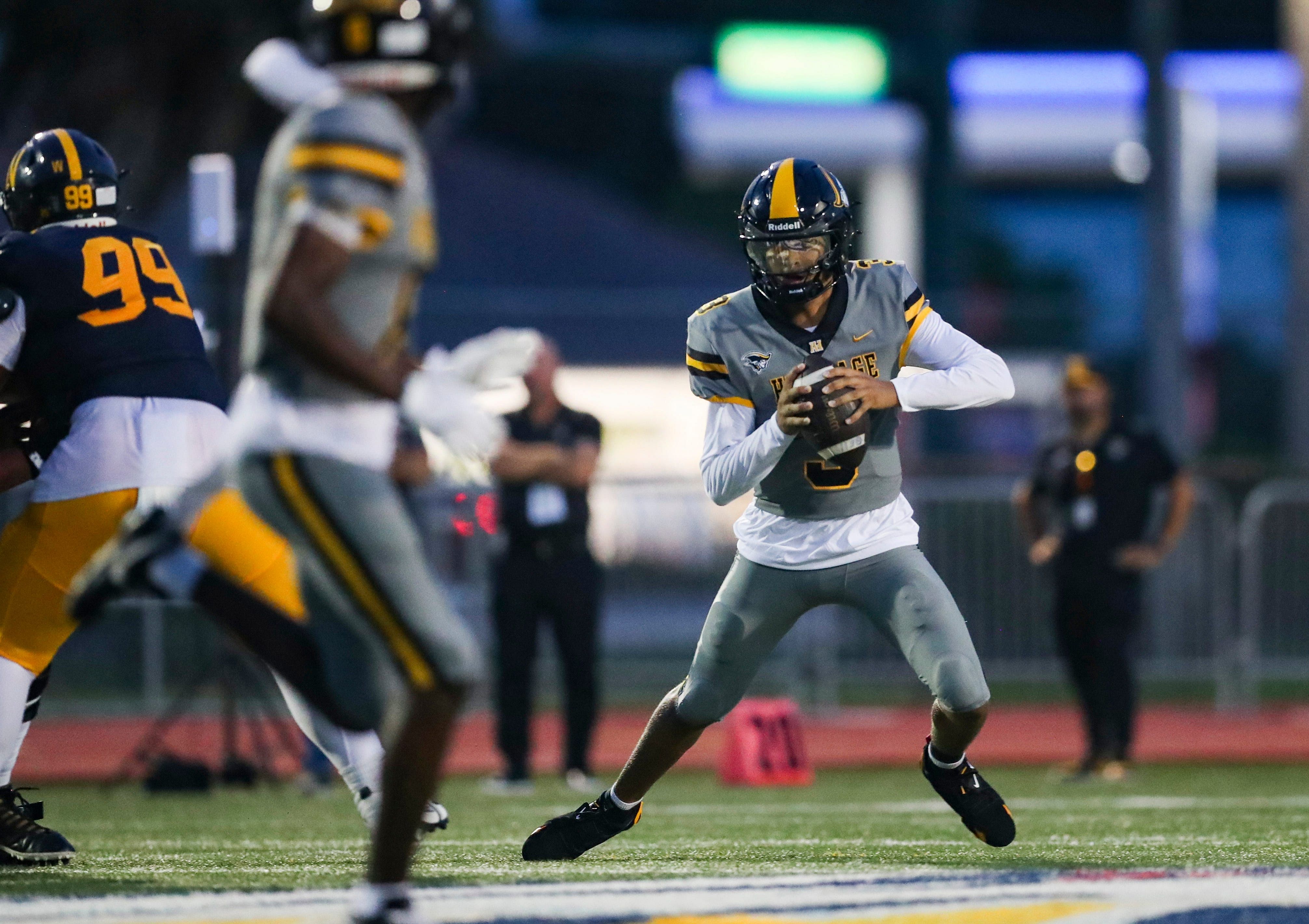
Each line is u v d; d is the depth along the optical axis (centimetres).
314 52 1157
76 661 3922
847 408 1449
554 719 4172
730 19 10012
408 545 1136
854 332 1527
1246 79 10481
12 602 1526
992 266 10319
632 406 5769
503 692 2753
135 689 3922
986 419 5466
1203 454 7775
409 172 1105
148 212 5300
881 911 1209
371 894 1129
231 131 5216
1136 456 2878
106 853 1702
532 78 10369
